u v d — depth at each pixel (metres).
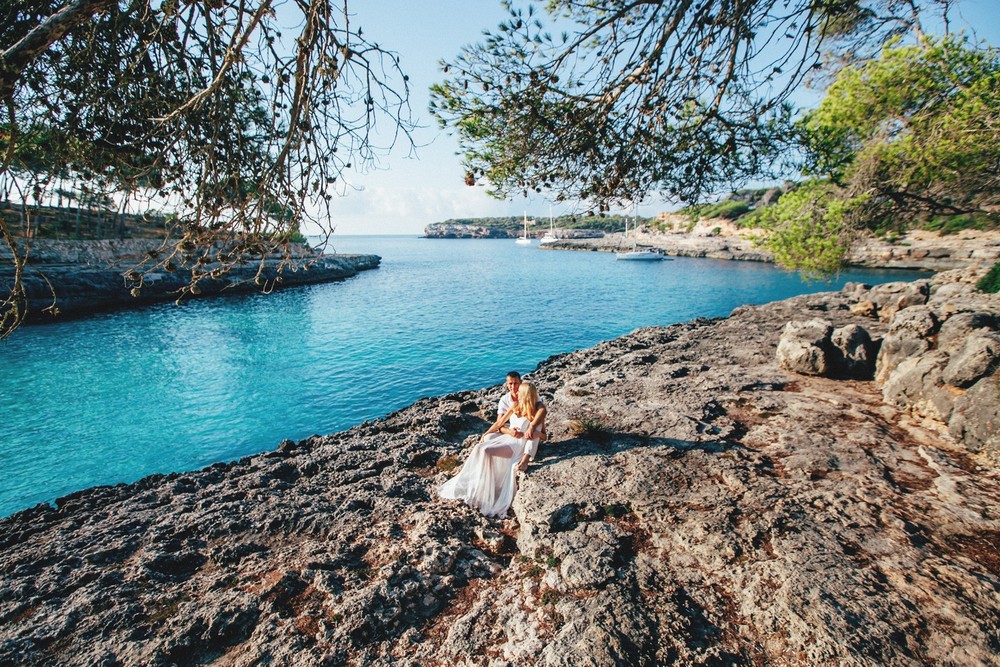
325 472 7.82
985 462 6.38
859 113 12.95
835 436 7.35
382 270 86.00
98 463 14.07
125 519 6.70
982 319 8.15
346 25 2.71
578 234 195.62
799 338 10.88
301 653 4.20
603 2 4.71
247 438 15.75
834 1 4.23
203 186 2.72
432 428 9.33
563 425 8.38
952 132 11.89
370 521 6.22
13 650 4.23
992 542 4.95
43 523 6.96
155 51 2.97
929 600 4.24
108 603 4.81
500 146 5.11
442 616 4.66
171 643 4.26
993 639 3.82
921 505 5.59
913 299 15.82
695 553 5.09
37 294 36.12
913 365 8.17
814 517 5.45
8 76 2.21
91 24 2.97
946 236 61.06
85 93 2.79
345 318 37.22
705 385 9.98
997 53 11.62
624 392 9.95
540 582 4.93
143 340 29.84
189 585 5.11
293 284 61.00
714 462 6.70
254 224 2.79
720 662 3.89
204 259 2.81
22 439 15.60
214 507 6.66
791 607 4.24
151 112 3.01
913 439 7.20
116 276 41.72
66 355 26.25
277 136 3.06
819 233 14.63
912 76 12.15
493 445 6.40
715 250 100.56
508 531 5.97
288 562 5.43
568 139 4.86
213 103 2.75
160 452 14.77
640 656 3.93
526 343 28.64
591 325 33.81
